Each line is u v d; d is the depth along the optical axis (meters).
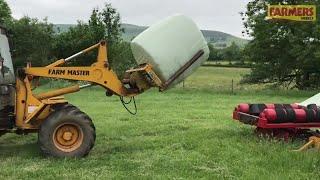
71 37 39.34
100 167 8.28
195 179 7.47
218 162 8.58
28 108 9.12
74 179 7.51
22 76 9.16
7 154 9.44
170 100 21.97
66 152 8.91
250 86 35.09
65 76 9.42
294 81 39.41
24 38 38.31
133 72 9.71
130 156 9.16
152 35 9.61
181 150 9.71
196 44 9.80
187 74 9.85
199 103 20.56
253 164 8.39
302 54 35.25
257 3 38.53
